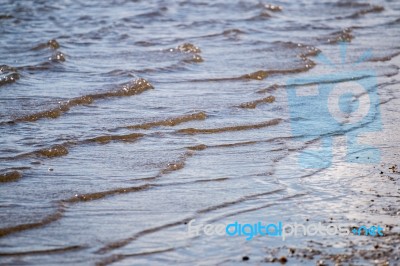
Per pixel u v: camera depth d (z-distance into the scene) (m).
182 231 19.14
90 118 27.97
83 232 18.95
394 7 56.00
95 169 23.03
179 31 45.50
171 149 24.89
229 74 34.94
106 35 43.81
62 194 21.06
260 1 54.72
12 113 28.00
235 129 27.12
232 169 23.34
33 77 33.97
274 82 33.97
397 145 25.72
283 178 22.72
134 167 23.23
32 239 18.50
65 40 42.09
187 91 32.00
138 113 28.56
